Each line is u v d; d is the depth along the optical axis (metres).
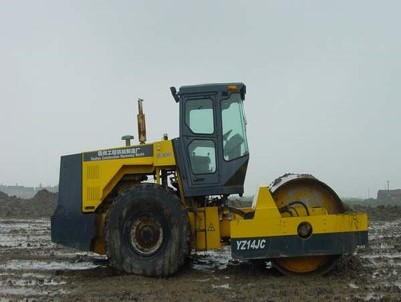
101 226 8.18
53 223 8.21
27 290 6.91
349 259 8.41
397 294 6.34
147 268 7.52
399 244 10.98
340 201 7.61
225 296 6.36
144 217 7.66
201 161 7.91
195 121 7.97
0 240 13.20
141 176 8.30
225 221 7.94
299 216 7.55
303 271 7.53
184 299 6.23
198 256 9.74
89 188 8.17
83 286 7.09
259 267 8.20
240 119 8.02
